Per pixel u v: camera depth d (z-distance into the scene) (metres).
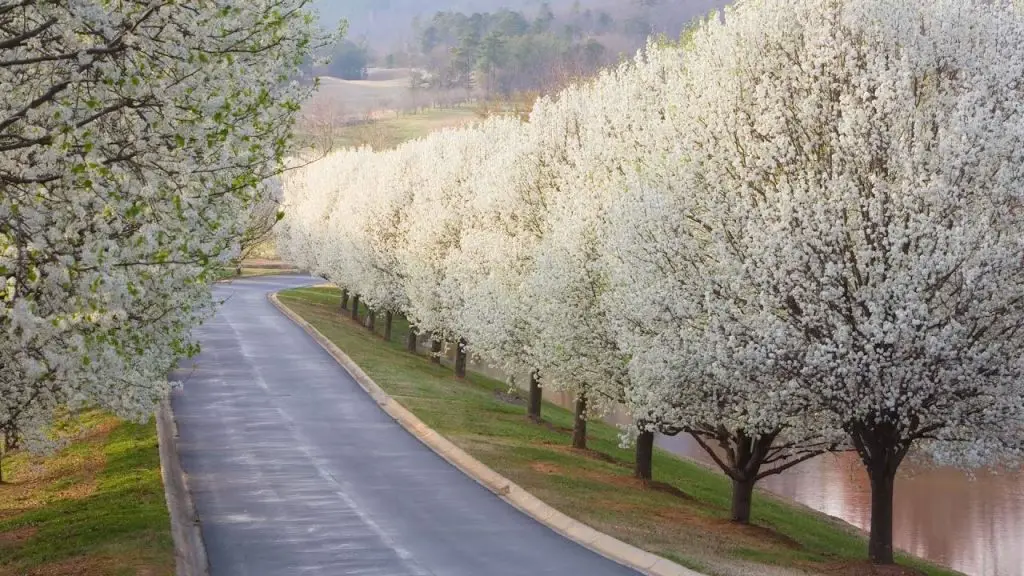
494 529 38.53
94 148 20.34
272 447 55.16
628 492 52.03
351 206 149.38
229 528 37.38
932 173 37.22
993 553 65.94
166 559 30.81
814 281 38.97
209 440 56.78
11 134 21.27
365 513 40.47
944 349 35.72
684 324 42.69
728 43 45.75
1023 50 40.19
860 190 39.41
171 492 42.12
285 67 27.62
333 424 63.50
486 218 87.38
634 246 44.69
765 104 41.84
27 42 21.86
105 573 28.94
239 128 25.00
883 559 40.88
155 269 23.02
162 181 23.36
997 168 38.34
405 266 116.56
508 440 63.38
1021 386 36.47
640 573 32.50
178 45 22.45
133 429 58.09
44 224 20.86
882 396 37.38
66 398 30.00
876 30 40.09
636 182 47.41
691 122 46.31
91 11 20.20
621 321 47.97
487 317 71.81
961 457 38.50
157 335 32.38
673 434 49.00
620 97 63.31
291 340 111.12
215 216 26.08
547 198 71.00
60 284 19.92
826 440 47.16
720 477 76.88
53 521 38.47
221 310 142.88
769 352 37.88
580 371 58.44
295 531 37.09
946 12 40.38
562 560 33.84
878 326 36.28
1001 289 37.66
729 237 41.84
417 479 48.19
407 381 84.56
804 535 56.69
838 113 41.00
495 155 93.19
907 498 80.50
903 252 38.41
